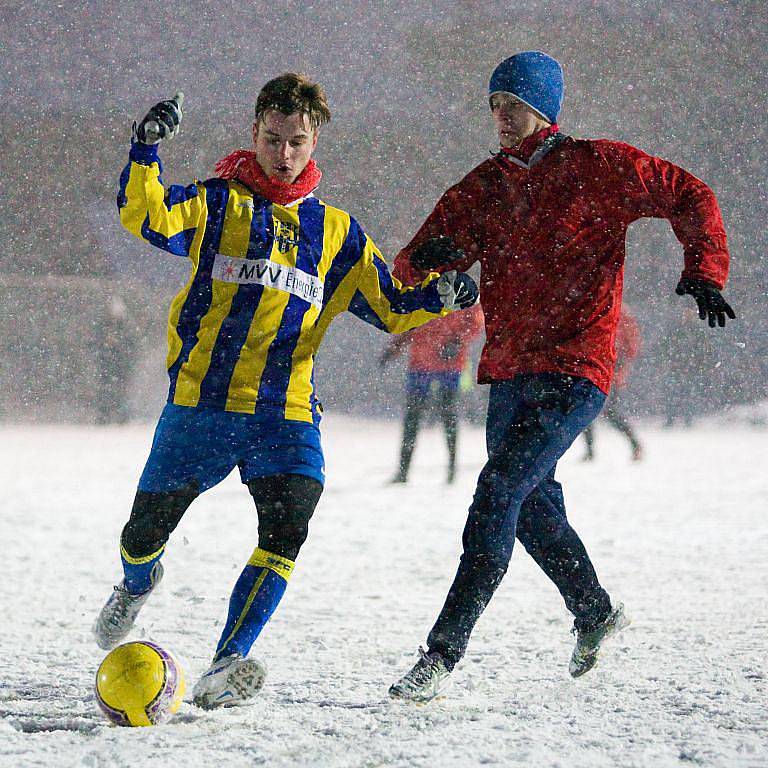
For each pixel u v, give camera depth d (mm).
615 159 13344
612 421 46062
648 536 26953
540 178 13477
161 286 84562
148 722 11148
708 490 36375
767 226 84562
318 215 13125
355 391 77562
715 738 10344
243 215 12695
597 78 89938
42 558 24234
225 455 12797
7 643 15750
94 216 86062
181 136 90000
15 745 10336
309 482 12680
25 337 75688
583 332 13141
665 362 74625
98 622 14094
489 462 12828
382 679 13414
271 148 12820
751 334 75688
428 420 69312
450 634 12164
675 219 13266
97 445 55625
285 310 12766
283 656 14961
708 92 88688
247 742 10430
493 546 12328
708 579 21125
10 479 40781
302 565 23516
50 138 86438
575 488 37281
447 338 38281
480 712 11695
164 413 13000
